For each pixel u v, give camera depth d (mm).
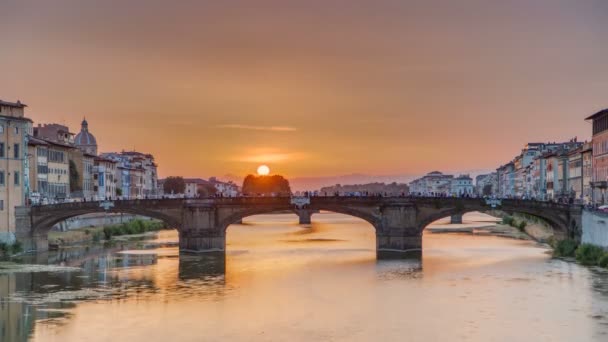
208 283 114688
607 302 95375
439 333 81625
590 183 183375
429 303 97000
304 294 104812
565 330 82062
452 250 159000
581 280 111125
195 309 94812
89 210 158250
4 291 107500
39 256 150750
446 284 111000
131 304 98000
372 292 105625
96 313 92625
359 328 84188
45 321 88375
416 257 146000
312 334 81812
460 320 87188
